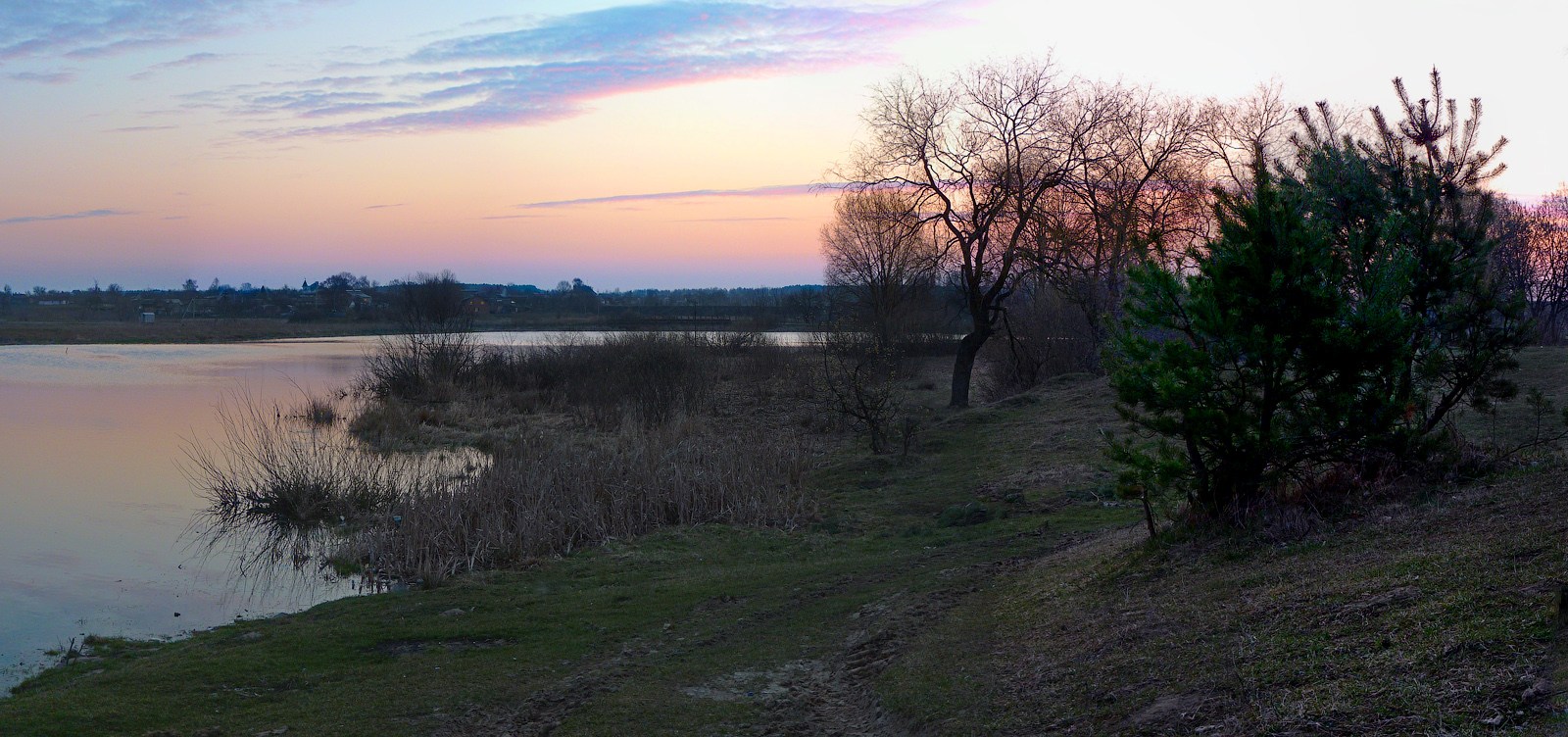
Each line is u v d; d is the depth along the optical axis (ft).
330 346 229.86
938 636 26.43
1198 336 29.22
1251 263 27.45
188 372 154.71
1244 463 28.04
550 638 31.94
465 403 107.14
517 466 58.49
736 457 61.77
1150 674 19.43
